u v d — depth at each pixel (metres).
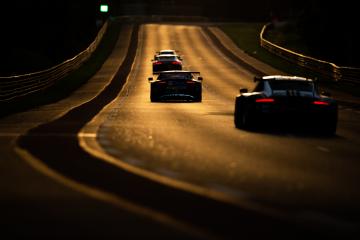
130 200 32.69
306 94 69.69
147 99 134.62
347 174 41.97
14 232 26.02
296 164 46.19
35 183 37.28
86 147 54.69
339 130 74.44
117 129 71.06
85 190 35.25
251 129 72.44
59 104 121.88
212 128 73.31
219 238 25.44
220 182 38.31
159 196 33.84
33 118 88.88
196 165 45.00
